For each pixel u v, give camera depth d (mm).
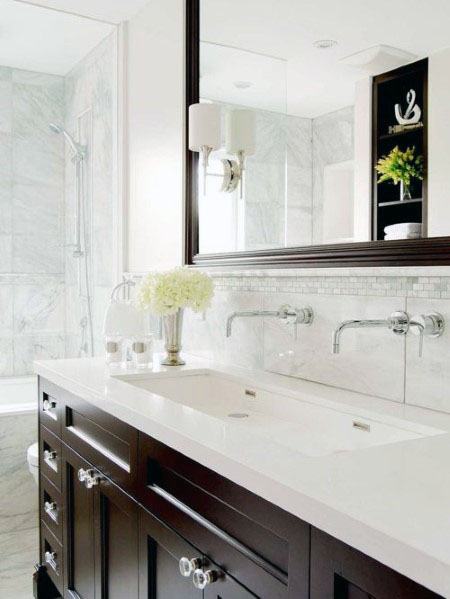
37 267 3930
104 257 3268
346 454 1034
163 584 1334
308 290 1760
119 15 2838
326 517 801
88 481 1681
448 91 1329
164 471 1315
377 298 1527
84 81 3609
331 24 1652
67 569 1907
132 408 1418
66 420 1891
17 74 3830
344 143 1614
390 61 1475
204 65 2246
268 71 1902
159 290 2004
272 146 1887
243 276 2062
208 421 1288
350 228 1592
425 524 732
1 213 3803
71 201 3875
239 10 2045
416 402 1428
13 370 3859
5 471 2881
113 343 2137
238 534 1047
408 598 709
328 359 1691
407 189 1425
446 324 1352
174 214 2463
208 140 2197
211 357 2260
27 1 2650
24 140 3869
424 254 1361
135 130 2838
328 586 836
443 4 1340
